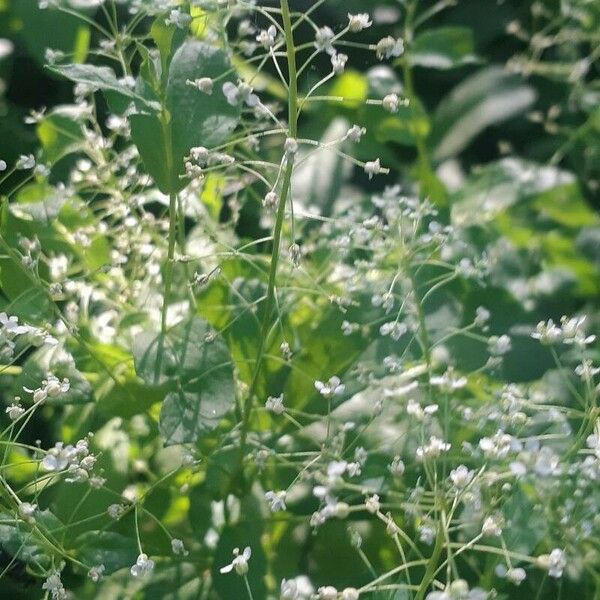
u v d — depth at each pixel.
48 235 0.64
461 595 0.50
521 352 0.66
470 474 0.53
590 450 0.55
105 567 0.58
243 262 0.65
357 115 0.76
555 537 0.58
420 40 0.75
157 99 0.57
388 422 0.61
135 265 0.65
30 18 0.71
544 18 0.84
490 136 0.82
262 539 0.61
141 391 0.62
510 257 0.69
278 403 0.58
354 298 0.64
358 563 0.61
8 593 0.61
